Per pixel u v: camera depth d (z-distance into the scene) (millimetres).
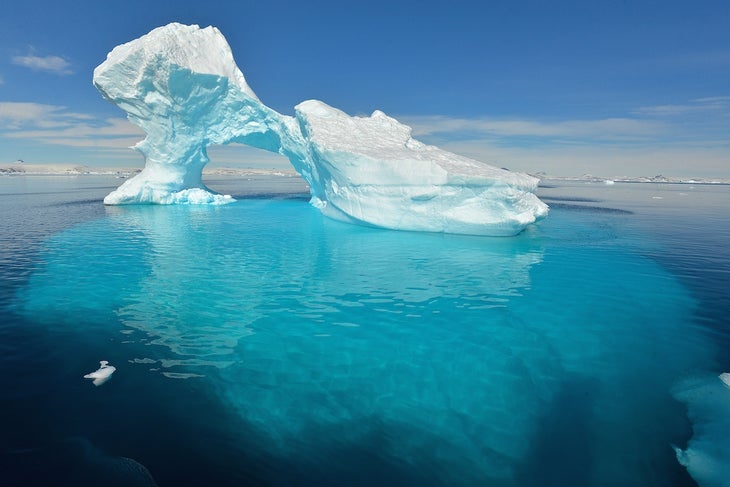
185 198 27672
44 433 4754
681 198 45406
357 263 12383
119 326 7707
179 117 23281
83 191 43406
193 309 8602
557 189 67562
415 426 5203
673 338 7539
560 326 7977
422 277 11047
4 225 19125
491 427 5207
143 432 4879
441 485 4344
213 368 6305
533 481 4422
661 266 12750
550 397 5797
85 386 5730
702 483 4367
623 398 5789
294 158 24891
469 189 14852
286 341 7207
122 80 21422
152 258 12875
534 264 12609
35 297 9188
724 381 6051
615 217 25469
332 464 4578
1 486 3979
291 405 5516
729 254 14672
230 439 4871
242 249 14195
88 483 4070
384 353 6840
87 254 13375
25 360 6387
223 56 24250
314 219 21406
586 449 4871
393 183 15539
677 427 5211
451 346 7109
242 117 24625
